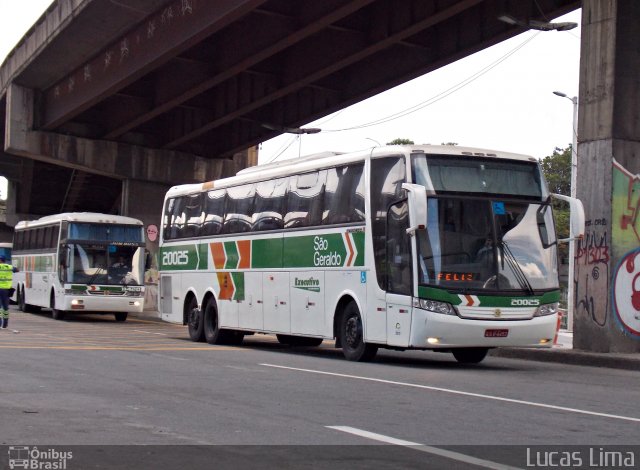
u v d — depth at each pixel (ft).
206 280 75.87
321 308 59.88
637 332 62.59
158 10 95.76
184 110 134.31
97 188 191.42
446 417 31.68
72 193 197.88
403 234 52.37
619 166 62.18
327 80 109.81
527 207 53.98
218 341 74.18
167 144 142.51
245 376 44.75
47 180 192.03
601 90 62.64
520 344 52.60
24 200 209.97
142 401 34.68
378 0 88.89
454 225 52.08
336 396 37.09
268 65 106.73
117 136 140.36
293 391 38.63
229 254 72.23
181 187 83.56
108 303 110.93
